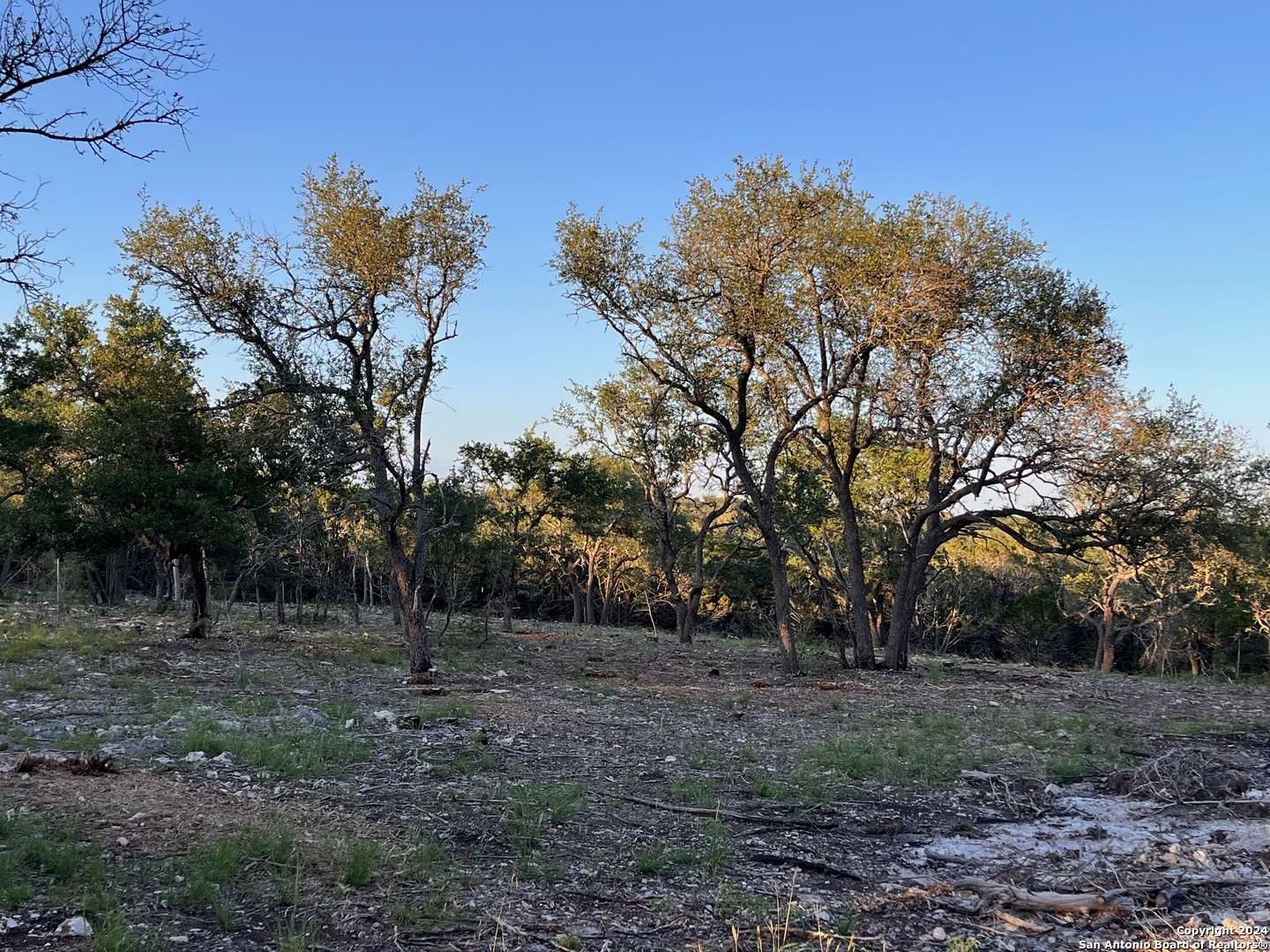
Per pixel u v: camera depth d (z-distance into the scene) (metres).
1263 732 15.52
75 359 29.69
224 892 6.14
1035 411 21.27
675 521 36.50
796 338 21.81
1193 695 20.95
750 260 19.73
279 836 7.09
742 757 11.73
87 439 23.98
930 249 20.11
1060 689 21.22
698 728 13.81
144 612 34.03
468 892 6.52
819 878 7.39
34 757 8.55
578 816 8.63
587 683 18.56
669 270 20.50
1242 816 9.33
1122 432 20.00
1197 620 43.91
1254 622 42.00
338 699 14.77
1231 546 22.81
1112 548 22.53
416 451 19.16
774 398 22.52
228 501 22.77
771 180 19.53
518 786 9.45
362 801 8.52
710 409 21.58
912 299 19.66
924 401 21.39
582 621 58.22
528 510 37.41
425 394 19.11
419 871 6.71
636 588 53.00
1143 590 43.97
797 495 30.25
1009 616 46.59
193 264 18.36
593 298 20.80
